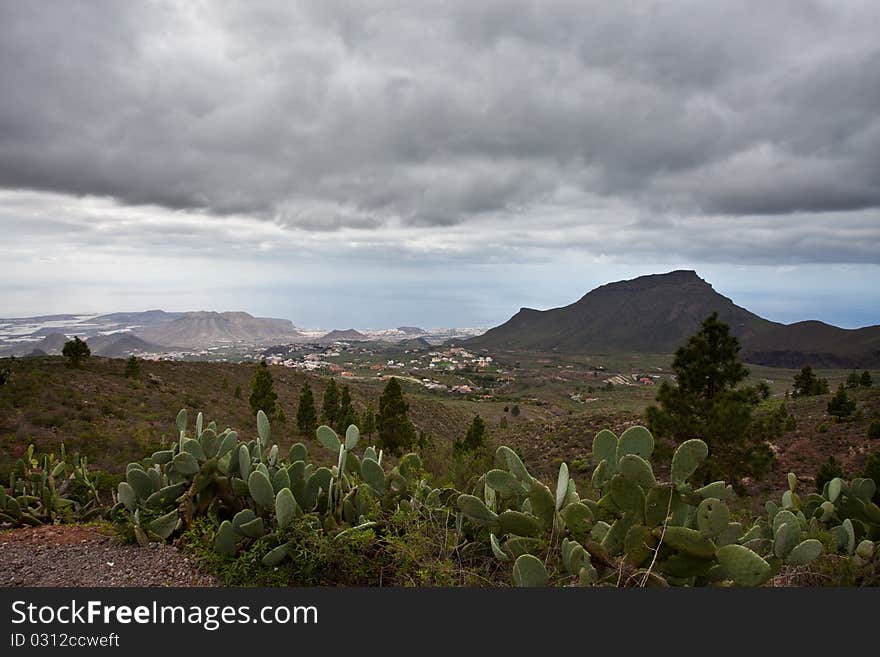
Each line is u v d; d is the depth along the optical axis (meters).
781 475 17.02
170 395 29.53
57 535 4.77
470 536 4.21
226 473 4.74
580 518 3.23
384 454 25.58
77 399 22.03
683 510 3.09
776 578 3.87
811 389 39.66
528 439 33.06
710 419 11.35
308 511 4.42
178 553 4.27
